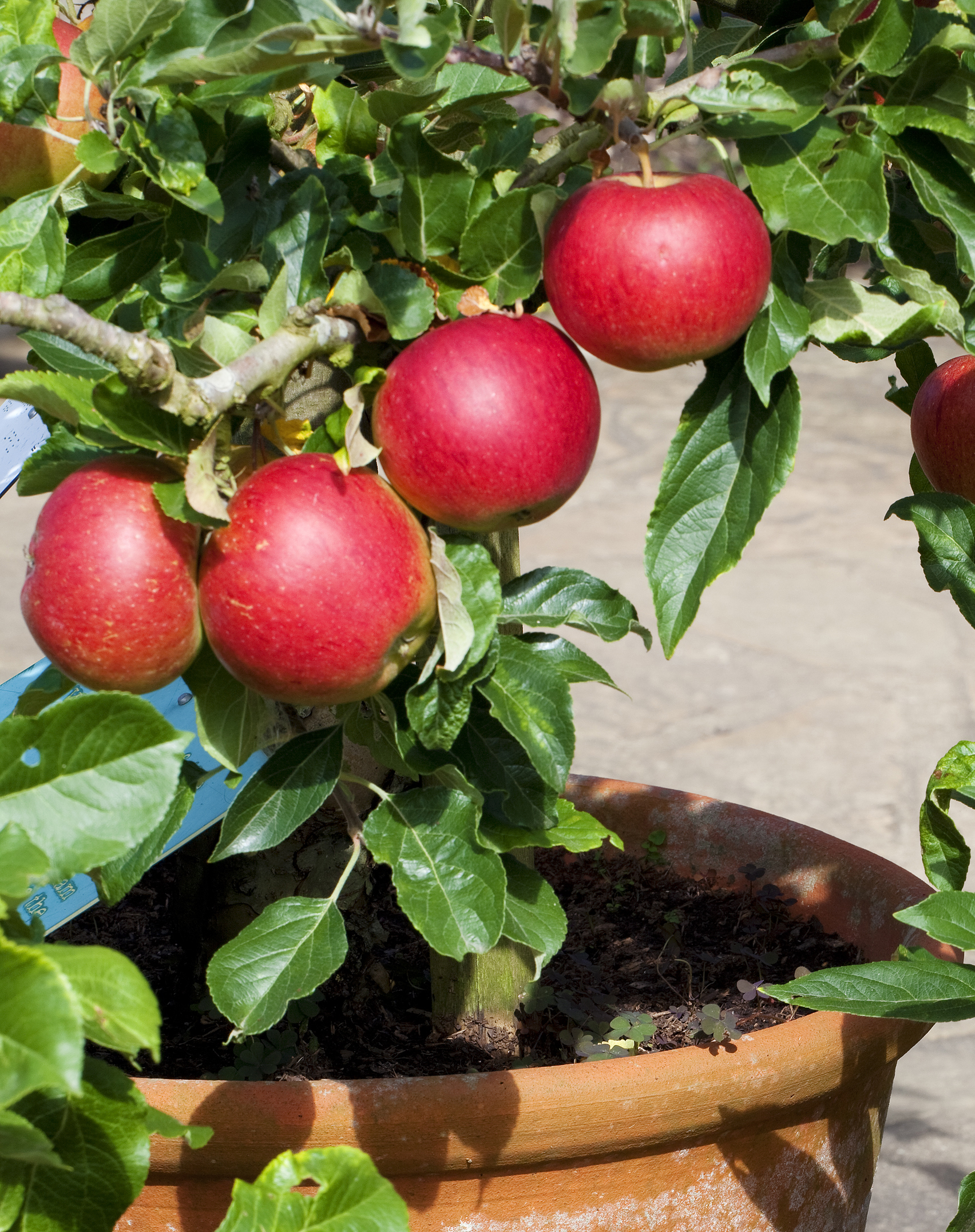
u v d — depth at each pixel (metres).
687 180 1.07
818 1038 1.60
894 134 1.14
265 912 1.25
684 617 1.17
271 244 1.17
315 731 1.28
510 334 1.07
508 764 1.26
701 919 2.34
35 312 0.88
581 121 1.14
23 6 1.20
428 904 1.20
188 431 1.02
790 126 1.07
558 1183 1.53
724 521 1.18
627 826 2.55
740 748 4.84
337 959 1.22
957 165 1.17
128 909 2.42
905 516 1.57
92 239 1.26
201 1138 0.97
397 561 1.02
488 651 1.13
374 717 1.33
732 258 1.03
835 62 1.18
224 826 1.25
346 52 1.03
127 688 1.05
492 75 1.41
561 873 2.51
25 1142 0.77
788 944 2.23
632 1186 1.57
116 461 1.05
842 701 5.24
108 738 0.89
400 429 1.05
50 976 0.70
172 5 1.09
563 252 1.06
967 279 1.41
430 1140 1.45
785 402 1.17
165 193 1.25
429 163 1.13
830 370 10.23
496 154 1.25
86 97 1.15
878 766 4.69
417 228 1.15
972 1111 3.09
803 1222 1.73
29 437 1.61
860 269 6.95
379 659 1.03
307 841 2.05
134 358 0.92
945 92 1.15
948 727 5.02
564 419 1.05
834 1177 1.76
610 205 1.05
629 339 1.06
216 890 2.07
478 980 2.01
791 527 7.22
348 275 1.12
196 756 1.76
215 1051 1.98
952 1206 2.75
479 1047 2.01
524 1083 1.47
